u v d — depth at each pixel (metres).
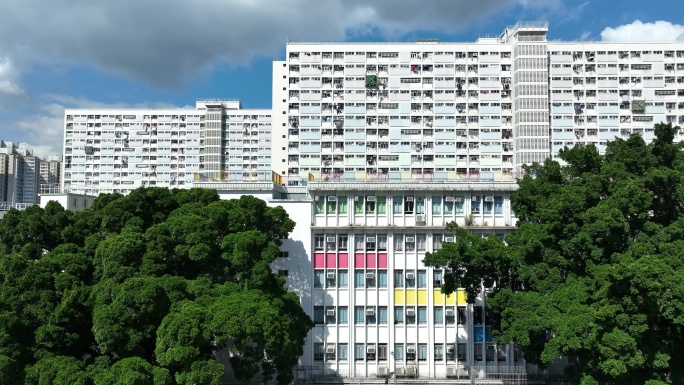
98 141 161.00
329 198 54.81
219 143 160.50
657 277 34.09
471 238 44.16
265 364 41.44
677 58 116.88
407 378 52.25
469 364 52.62
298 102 116.81
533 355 42.06
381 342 53.19
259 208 46.03
